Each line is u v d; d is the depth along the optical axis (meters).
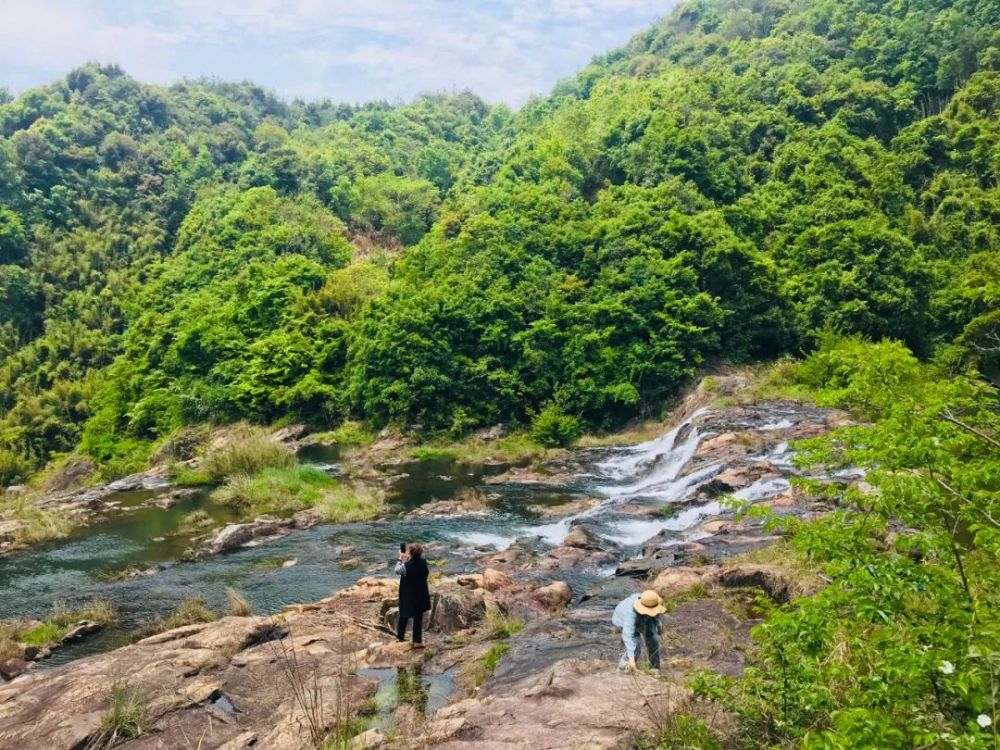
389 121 114.88
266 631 11.17
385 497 26.44
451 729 6.84
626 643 7.79
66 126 85.50
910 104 67.50
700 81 71.12
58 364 58.81
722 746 5.72
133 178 82.06
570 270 45.03
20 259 68.75
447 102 138.25
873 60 78.19
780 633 5.12
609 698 7.21
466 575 14.83
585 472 30.00
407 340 39.44
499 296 41.41
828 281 41.34
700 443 26.39
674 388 38.22
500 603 12.71
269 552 19.64
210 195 77.38
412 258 50.03
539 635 10.84
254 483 26.31
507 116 129.62
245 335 47.28
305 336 46.16
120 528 23.48
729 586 12.12
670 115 62.22
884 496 4.75
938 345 39.12
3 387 57.41
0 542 21.78
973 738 3.38
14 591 17.33
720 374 38.56
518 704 7.36
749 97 71.50
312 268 51.81
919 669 3.92
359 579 16.61
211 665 9.72
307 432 41.72
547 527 21.53
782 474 20.75
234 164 88.81
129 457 41.91
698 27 113.31
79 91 101.25
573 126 69.50
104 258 70.12
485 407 39.00
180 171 83.31
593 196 60.22
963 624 4.38
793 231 48.69
